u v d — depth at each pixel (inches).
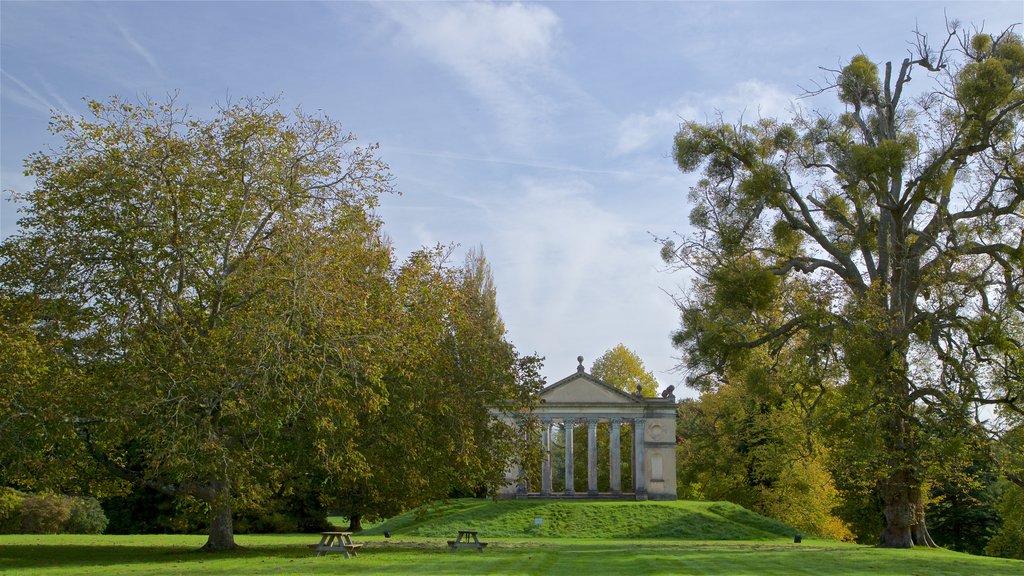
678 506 2491.4
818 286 1521.9
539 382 1482.5
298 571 876.0
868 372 1305.4
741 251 1622.8
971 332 1381.6
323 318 1106.7
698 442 2819.9
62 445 1087.6
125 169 1133.7
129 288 1120.8
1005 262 1423.5
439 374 1321.4
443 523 2345.0
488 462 1378.0
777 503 2516.0
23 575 839.7
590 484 2928.2
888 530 1526.8
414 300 1300.4
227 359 1058.1
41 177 1172.5
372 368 1115.3
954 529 2588.6
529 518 2395.4
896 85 1647.4
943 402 1349.7
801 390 1565.0
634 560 1139.9
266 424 1074.7
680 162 1673.2
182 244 1139.3
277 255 1172.5
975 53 1531.7
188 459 1018.7
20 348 975.0
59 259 1136.2
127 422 1035.3
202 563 994.1
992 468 1365.7
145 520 2418.8
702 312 1676.9
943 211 1513.3
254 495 1161.4
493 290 3011.8
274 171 1187.9
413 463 1274.6
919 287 1533.0
